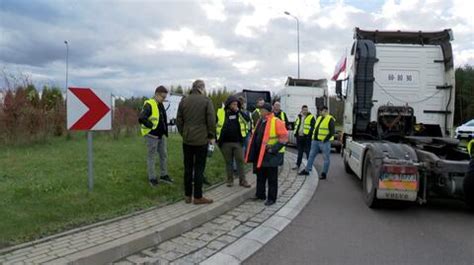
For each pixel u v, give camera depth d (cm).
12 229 415
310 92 1983
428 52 858
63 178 640
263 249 445
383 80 867
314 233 507
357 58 858
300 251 440
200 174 578
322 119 940
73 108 551
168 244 443
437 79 858
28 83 1195
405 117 854
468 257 430
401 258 424
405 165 591
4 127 1073
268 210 611
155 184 651
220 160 997
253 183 772
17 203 496
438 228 539
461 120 4778
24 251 373
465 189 568
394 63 865
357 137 896
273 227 525
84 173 691
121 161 849
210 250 429
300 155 1039
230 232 495
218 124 761
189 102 577
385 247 458
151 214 514
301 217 584
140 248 420
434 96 858
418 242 479
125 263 384
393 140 853
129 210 523
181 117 584
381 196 602
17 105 1102
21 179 629
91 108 559
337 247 455
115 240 408
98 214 492
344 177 966
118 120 1573
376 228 535
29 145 1118
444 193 602
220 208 578
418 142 716
